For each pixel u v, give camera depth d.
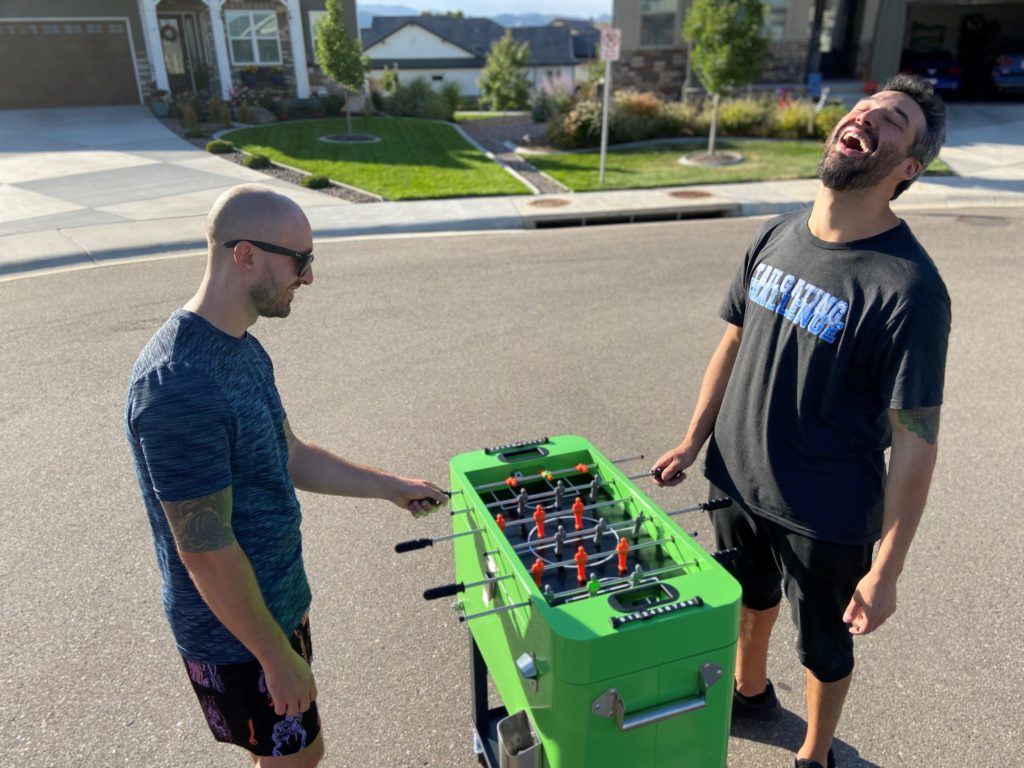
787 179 13.05
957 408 5.32
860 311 2.01
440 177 13.27
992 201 11.71
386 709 2.88
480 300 7.51
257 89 20.31
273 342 6.45
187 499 1.69
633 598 1.89
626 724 1.81
